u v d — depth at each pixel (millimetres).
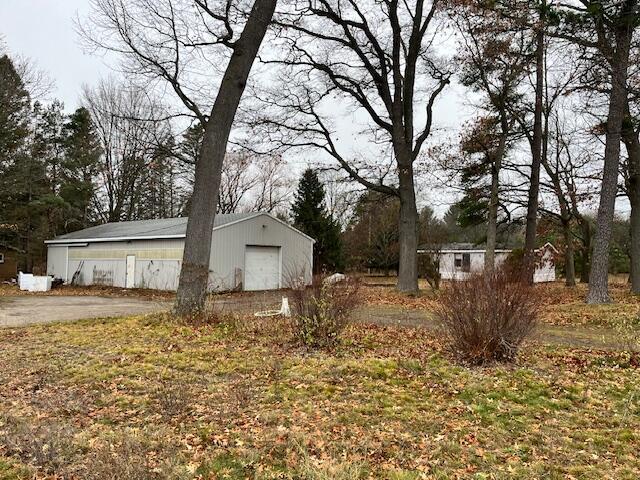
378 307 14078
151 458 3557
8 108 25250
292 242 24250
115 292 21281
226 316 9797
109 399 4984
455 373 5977
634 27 11422
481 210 21609
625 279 30859
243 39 10461
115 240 23938
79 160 32969
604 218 12930
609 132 12797
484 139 18594
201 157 10344
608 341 8391
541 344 7938
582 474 3383
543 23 11352
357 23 17516
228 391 5238
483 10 13094
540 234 26578
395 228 33438
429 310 12688
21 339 8469
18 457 3578
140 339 8164
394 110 18484
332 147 18688
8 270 30891
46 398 5027
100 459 3412
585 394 5219
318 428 4195
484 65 16719
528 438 4047
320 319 7594
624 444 3922
